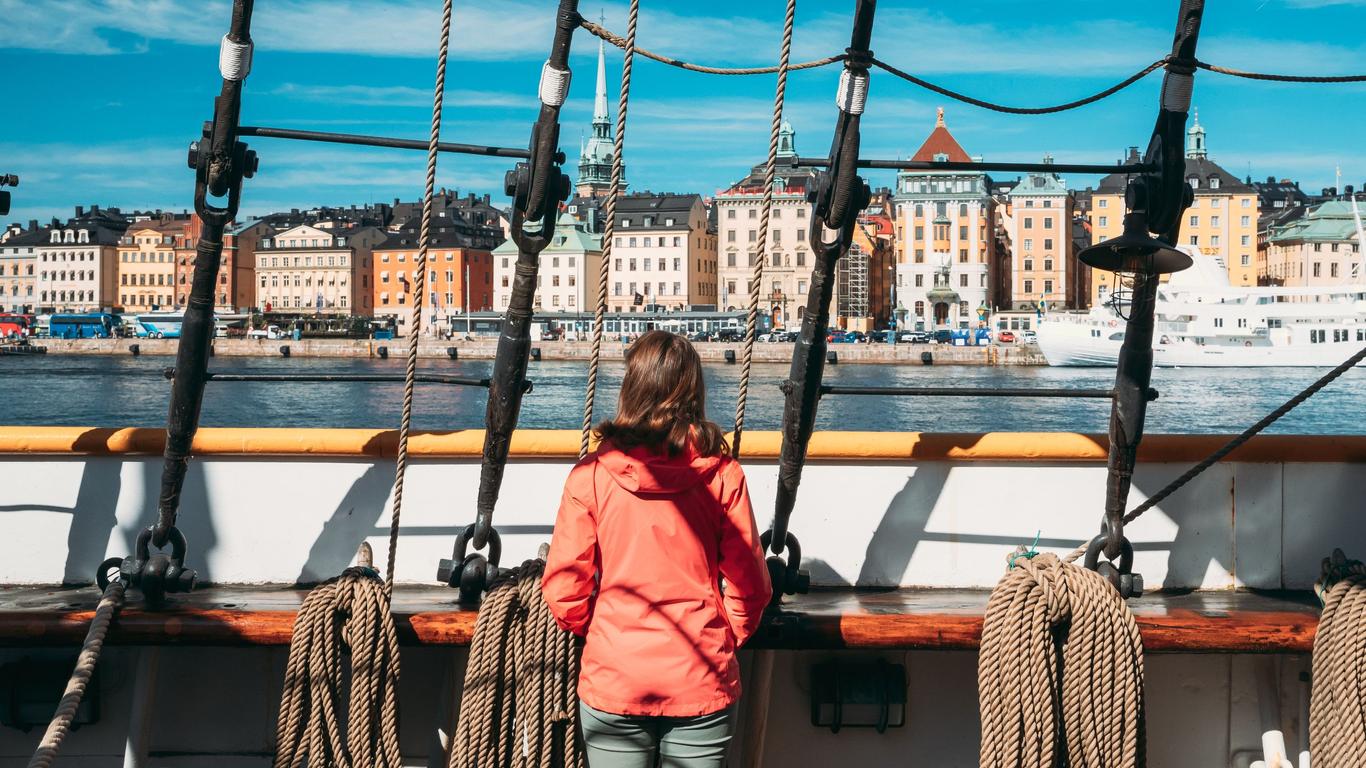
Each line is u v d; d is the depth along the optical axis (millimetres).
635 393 2637
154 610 3199
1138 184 3201
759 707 3287
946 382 66125
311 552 3707
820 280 3117
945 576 3750
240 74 2973
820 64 3033
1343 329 68562
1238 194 125688
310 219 153875
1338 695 3049
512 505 3695
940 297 117875
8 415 44375
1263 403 49438
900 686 3404
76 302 148000
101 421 42281
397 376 3199
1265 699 3439
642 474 2594
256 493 3707
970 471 3746
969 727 3473
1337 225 132375
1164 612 3357
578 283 126625
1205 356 69750
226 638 3127
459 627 3133
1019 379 67812
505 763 3004
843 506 3736
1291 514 3756
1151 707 3469
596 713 2633
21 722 3340
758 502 3742
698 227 132250
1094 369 75750
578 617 2705
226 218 3076
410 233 141125
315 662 3025
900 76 3100
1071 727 2941
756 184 116812
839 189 3027
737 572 2666
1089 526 3764
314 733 3008
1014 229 125688
